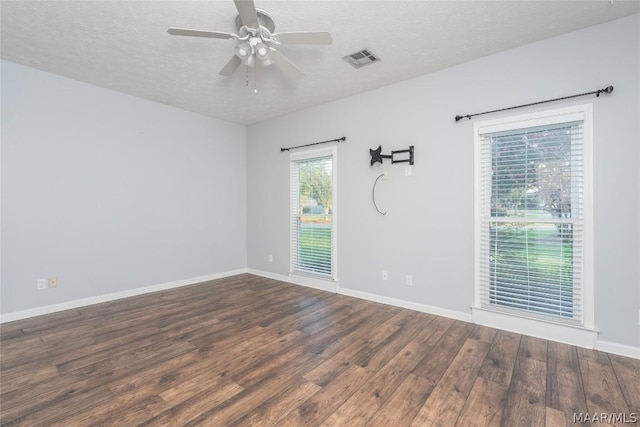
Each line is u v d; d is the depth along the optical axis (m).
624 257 2.30
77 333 2.76
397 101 3.46
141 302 3.66
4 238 3.02
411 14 2.26
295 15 2.25
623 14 2.26
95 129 3.59
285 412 1.70
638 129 2.25
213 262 4.82
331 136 4.07
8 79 3.02
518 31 2.48
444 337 2.66
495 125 2.84
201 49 2.76
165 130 4.23
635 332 2.28
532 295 2.71
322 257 4.26
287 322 3.02
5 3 2.12
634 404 1.75
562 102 2.53
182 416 1.67
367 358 2.30
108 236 3.71
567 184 2.54
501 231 2.86
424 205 3.28
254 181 5.16
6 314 3.03
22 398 1.82
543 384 1.95
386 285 3.58
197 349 2.45
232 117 4.80
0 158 2.99
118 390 1.90
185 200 4.47
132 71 3.20
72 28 2.43
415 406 1.75
